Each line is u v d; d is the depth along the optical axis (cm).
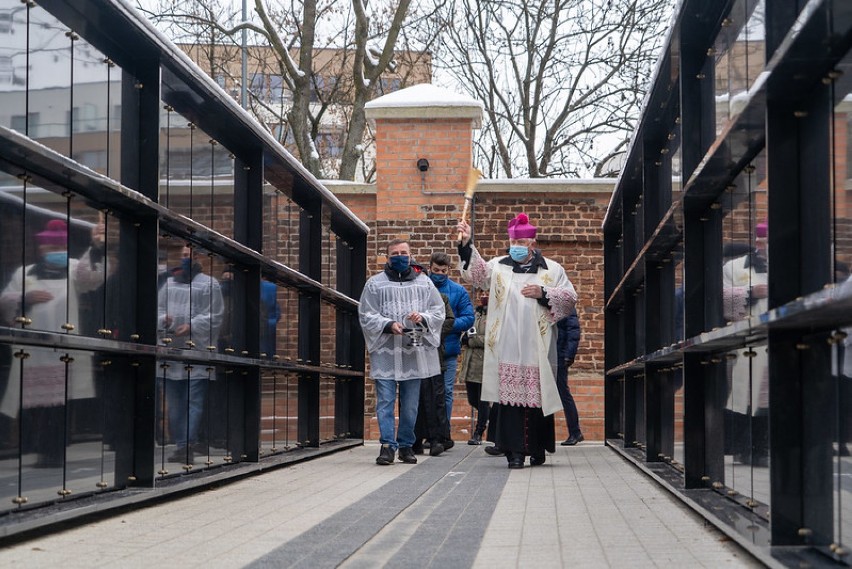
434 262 1243
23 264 510
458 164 1573
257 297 923
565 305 968
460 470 941
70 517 521
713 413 652
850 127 371
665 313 881
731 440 595
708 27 650
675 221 717
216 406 828
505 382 959
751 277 533
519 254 984
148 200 631
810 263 418
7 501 496
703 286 679
